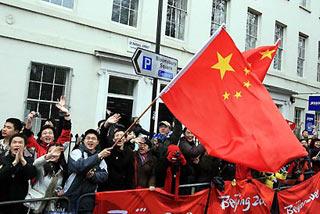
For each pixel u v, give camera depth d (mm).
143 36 10539
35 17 8492
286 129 4258
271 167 3990
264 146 4062
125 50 10117
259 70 5145
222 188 5125
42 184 4078
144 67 5809
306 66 17672
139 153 5145
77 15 9188
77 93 9164
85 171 4090
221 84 4391
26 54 8320
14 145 3740
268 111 4344
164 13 11133
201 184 5000
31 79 8531
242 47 13945
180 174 5004
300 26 17172
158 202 4516
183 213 4758
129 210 4234
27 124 5516
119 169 4680
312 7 18031
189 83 4297
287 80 16281
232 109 4301
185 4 11930
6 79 8031
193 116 4199
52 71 8891
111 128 4906
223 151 4066
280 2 15977
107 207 4074
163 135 6641
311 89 17844
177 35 11727
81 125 9211
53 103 8898
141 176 4996
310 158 8500
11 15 8109
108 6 9828
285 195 6168
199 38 12219
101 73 9562
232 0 13539
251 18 14781
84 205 3924
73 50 9078
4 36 7980
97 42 9578
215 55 4438
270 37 15406
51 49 8719
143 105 10516
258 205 5719
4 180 3627
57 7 8891
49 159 4086
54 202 3918
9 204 3457
